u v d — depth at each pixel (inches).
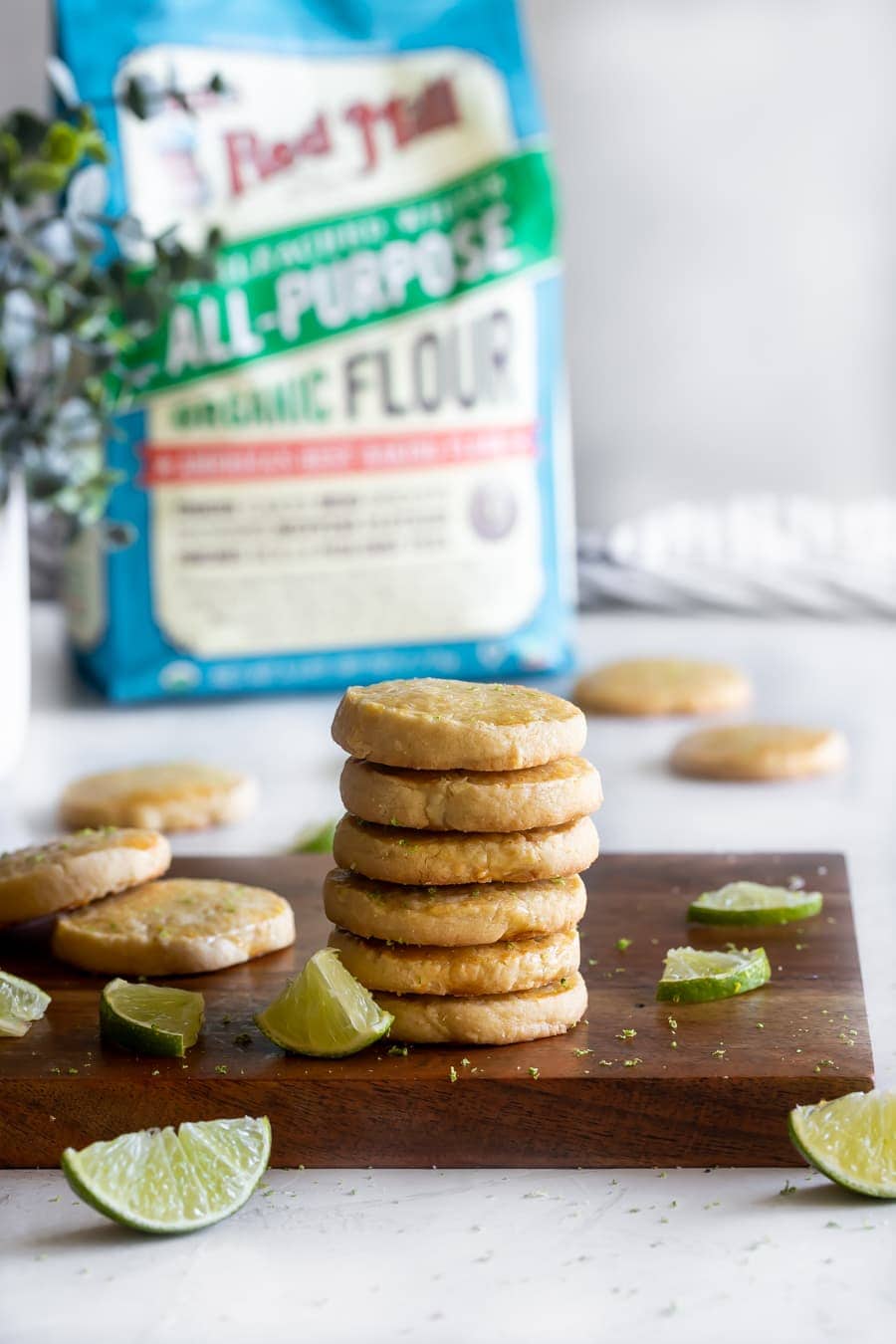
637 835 32.5
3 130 32.0
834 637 43.8
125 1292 22.5
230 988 26.7
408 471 39.4
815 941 27.4
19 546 34.4
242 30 38.7
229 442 38.8
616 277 47.1
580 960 27.0
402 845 25.1
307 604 39.4
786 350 47.3
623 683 39.2
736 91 46.4
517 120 39.4
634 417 47.6
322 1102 24.4
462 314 39.3
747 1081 24.2
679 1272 22.6
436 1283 22.6
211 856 30.2
